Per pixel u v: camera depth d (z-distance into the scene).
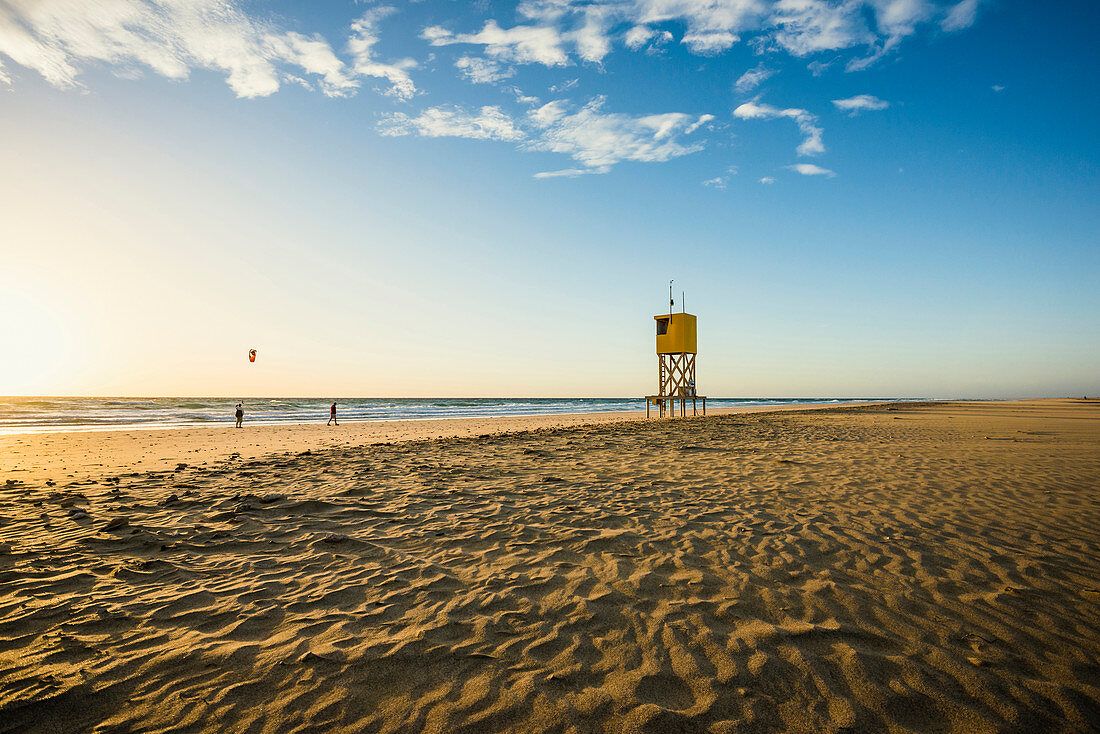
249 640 2.95
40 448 13.66
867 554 4.38
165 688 2.49
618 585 3.73
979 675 2.61
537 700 2.41
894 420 23.02
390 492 6.70
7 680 2.51
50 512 5.68
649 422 21.45
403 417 36.06
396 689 2.51
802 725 2.25
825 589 3.66
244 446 14.51
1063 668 2.68
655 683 2.55
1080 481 7.52
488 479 7.66
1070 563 4.16
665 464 9.14
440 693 2.47
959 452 10.83
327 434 19.56
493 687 2.52
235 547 4.58
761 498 6.43
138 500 6.29
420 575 3.94
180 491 6.77
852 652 2.82
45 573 3.91
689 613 3.29
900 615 3.26
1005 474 8.09
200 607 3.38
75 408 39.91
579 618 3.22
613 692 2.48
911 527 5.15
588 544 4.64
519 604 3.42
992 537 4.82
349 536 4.84
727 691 2.48
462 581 3.82
